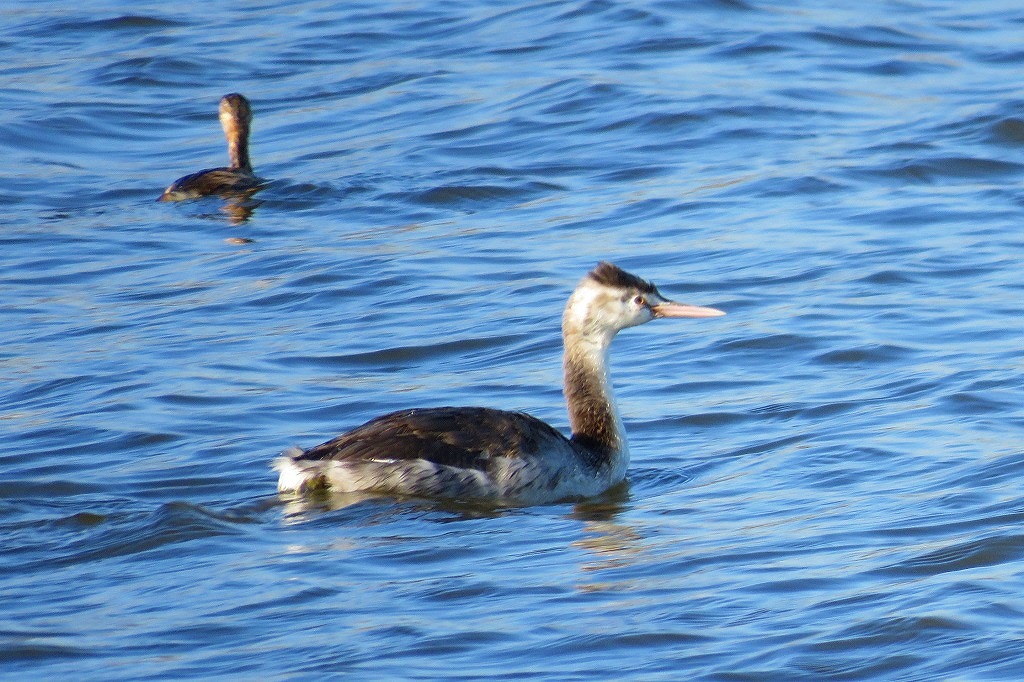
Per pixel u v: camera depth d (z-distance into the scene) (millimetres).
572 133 26734
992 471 13039
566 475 13672
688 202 22938
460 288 19953
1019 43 31297
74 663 9805
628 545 11914
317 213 23828
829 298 18703
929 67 29844
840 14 33531
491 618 10383
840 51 30938
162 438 15070
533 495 13484
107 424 15461
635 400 16062
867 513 12297
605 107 27797
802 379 16250
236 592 10969
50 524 12633
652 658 9633
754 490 13305
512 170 25125
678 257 20672
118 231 23312
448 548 11969
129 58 33250
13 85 31531
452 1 36594
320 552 11867
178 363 17484
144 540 12164
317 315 19250
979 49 30953
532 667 9562
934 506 12273
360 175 25344
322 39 34188
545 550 11883
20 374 17312
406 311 19203
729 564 11289
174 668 9680
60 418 15711
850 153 24766
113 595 10984
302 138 27906
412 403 16109
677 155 25391
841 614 10141
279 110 29750
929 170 23812
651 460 14555
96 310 19750
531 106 28203
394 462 13344
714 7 34031
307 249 21953
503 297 19469
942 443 13961
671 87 28641
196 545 12031
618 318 14391
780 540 11734
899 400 15328
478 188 24312
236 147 25500
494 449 13484
